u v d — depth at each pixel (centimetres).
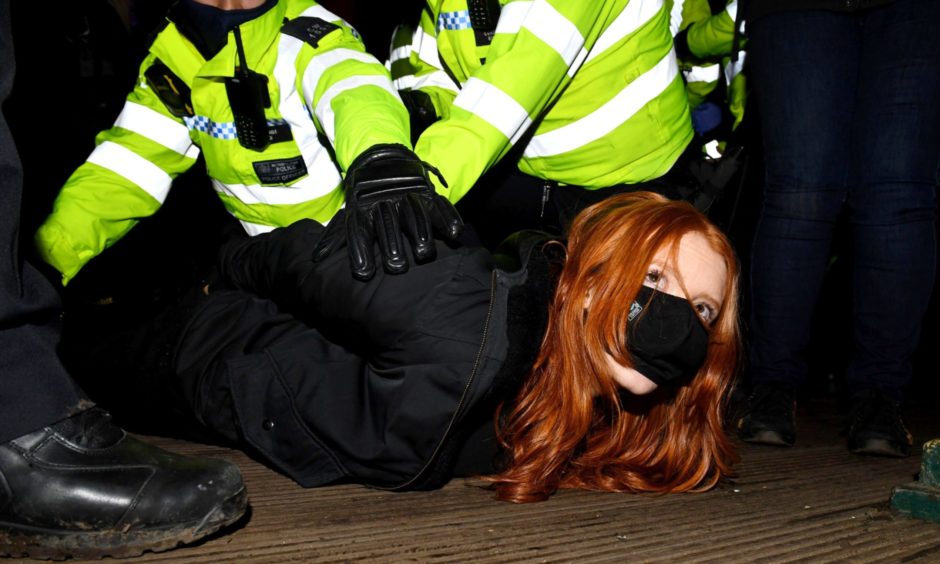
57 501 102
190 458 111
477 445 143
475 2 168
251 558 103
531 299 132
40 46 266
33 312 103
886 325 189
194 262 281
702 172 199
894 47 180
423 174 123
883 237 185
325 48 161
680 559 108
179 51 167
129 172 177
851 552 114
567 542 113
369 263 119
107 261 271
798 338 199
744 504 139
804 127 187
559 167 189
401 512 125
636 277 130
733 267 139
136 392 160
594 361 133
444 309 126
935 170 185
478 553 106
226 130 171
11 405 101
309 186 178
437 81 198
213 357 148
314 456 135
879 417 186
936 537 122
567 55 147
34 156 270
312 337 141
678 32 229
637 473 149
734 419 223
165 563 102
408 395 126
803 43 186
